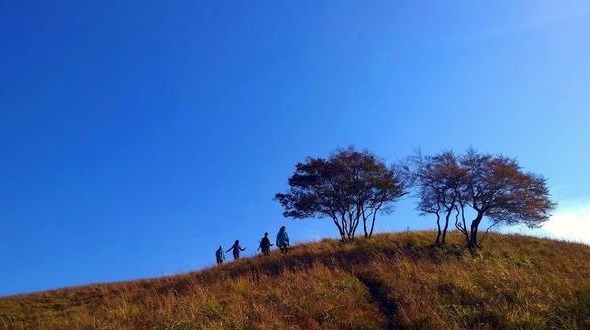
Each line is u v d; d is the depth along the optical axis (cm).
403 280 1789
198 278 3009
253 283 2064
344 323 1448
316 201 4100
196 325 1463
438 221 3603
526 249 3491
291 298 1667
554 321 1317
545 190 3641
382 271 1991
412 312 1464
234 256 3812
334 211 4097
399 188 4112
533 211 3562
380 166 4119
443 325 1350
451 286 1680
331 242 3981
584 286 1511
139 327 1566
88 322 1725
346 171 4053
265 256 3638
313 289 1775
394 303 1625
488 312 1400
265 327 1402
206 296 1811
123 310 1797
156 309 1741
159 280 3238
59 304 2802
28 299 3002
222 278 2669
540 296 1479
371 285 1902
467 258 2548
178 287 2734
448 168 3538
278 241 3738
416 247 3453
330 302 1599
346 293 1714
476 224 3550
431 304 1519
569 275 2073
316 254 3350
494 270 1839
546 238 3975
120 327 1611
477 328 1327
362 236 4094
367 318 1498
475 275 1784
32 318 2342
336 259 3017
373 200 4066
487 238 3866
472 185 3534
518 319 1326
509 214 3597
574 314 1334
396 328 1441
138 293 2769
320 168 4069
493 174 3516
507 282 1636
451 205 3588
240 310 1547
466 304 1513
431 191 3588
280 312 1527
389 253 3256
